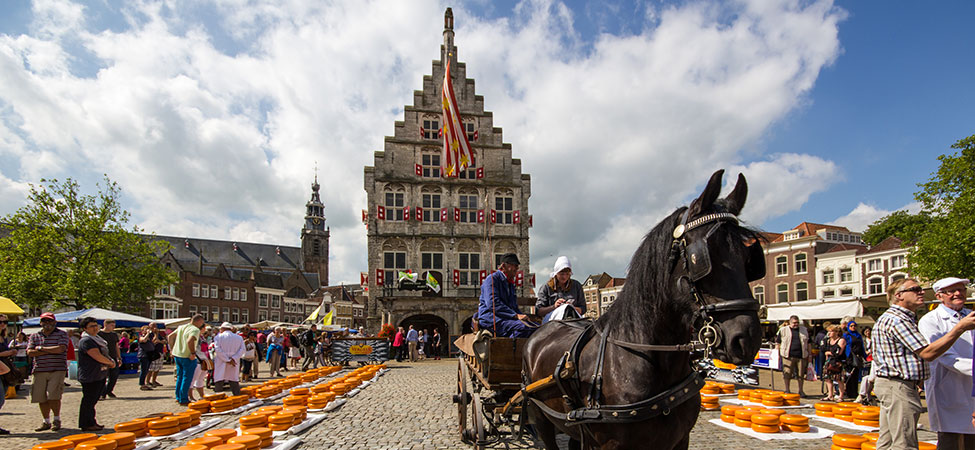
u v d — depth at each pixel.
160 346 16.73
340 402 11.15
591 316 4.84
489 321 4.95
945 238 21.83
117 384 17.78
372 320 35.72
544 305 5.41
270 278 91.94
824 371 12.42
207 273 109.25
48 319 9.13
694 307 2.57
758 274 2.65
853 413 8.47
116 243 33.88
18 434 8.79
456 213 37.81
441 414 9.96
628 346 2.92
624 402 2.84
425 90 39.12
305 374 15.96
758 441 7.22
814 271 46.16
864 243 51.53
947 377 4.49
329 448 7.15
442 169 38.50
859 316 14.41
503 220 38.59
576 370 3.24
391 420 9.30
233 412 10.11
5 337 12.47
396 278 36.59
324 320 34.94
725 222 2.60
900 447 4.61
